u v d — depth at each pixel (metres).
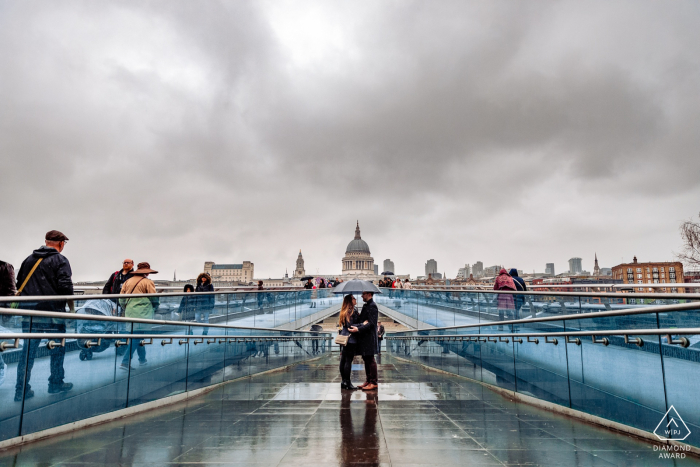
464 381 10.38
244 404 7.29
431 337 14.39
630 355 5.19
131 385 6.69
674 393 4.55
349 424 5.76
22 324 4.95
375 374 8.82
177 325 8.02
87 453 4.50
